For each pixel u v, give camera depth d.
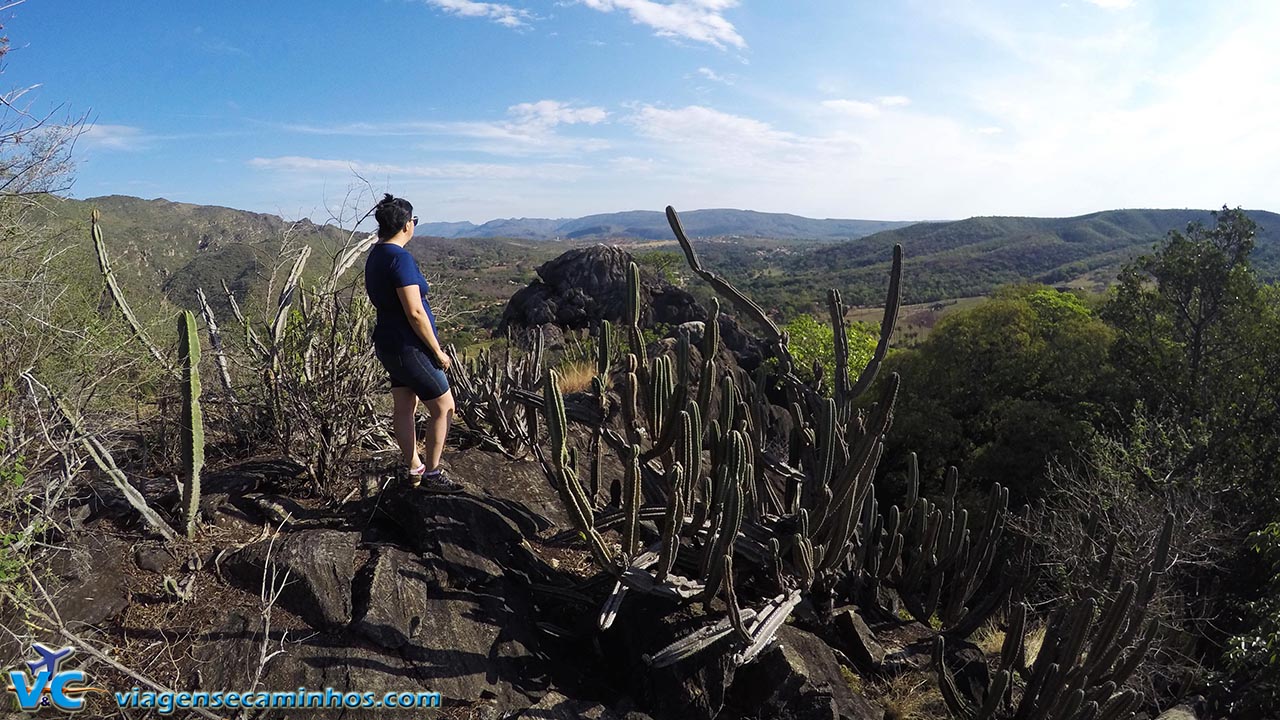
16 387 3.34
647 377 4.12
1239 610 9.80
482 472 4.68
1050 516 12.00
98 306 4.12
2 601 2.67
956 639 4.45
